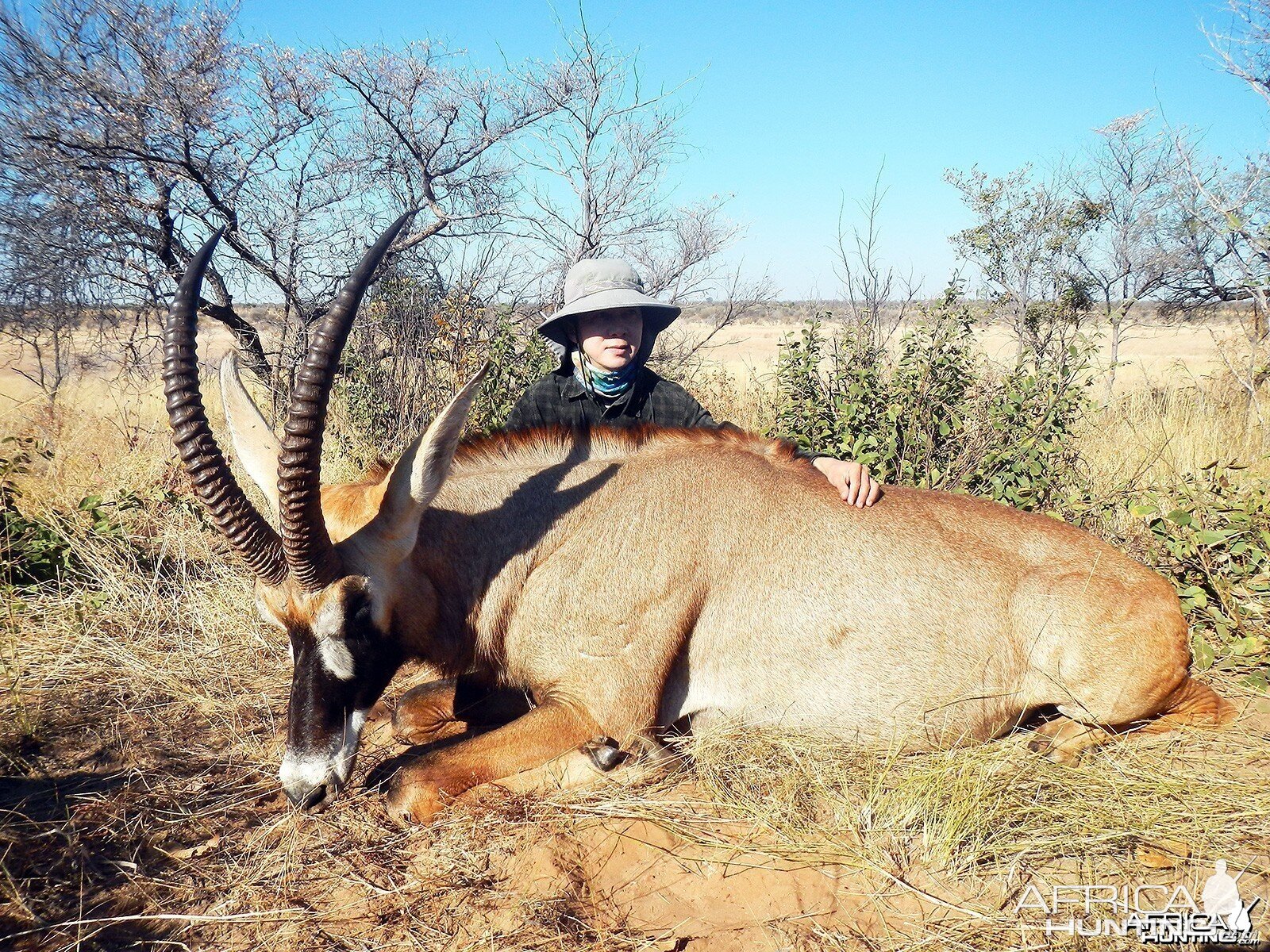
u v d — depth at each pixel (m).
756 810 3.55
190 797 3.67
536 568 4.02
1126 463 7.98
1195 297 14.61
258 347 10.95
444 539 3.96
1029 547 4.18
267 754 4.01
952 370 7.06
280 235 11.02
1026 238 13.77
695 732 3.98
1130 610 3.93
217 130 10.84
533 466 4.25
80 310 11.47
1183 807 3.49
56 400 11.22
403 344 9.48
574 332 5.23
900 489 4.43
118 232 10.59
